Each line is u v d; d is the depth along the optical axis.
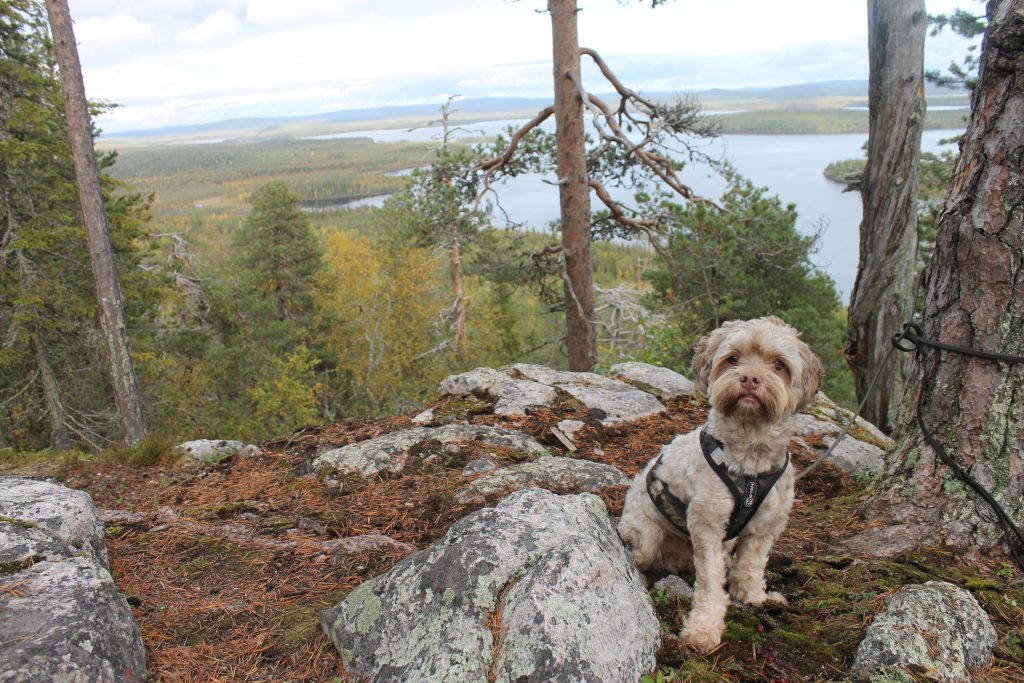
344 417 9.65
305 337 9.87
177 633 0.90
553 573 0.78
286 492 1.45
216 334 9.16
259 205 9.96
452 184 3.96
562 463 1.43
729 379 0.87
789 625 0.91
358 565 1.08
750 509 0.89
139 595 0.98
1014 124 1.00
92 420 5.61
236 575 1.06
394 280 9.08
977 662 0.83
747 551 0.95
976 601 0.90
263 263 10.00
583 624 0.74
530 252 4.35
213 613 0.95
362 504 1.36
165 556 1.11
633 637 0.78
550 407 1.89
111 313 4.07
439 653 0.75
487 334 8.76
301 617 0.93
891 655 0.80
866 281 2.76
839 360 5.08
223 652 0.86
